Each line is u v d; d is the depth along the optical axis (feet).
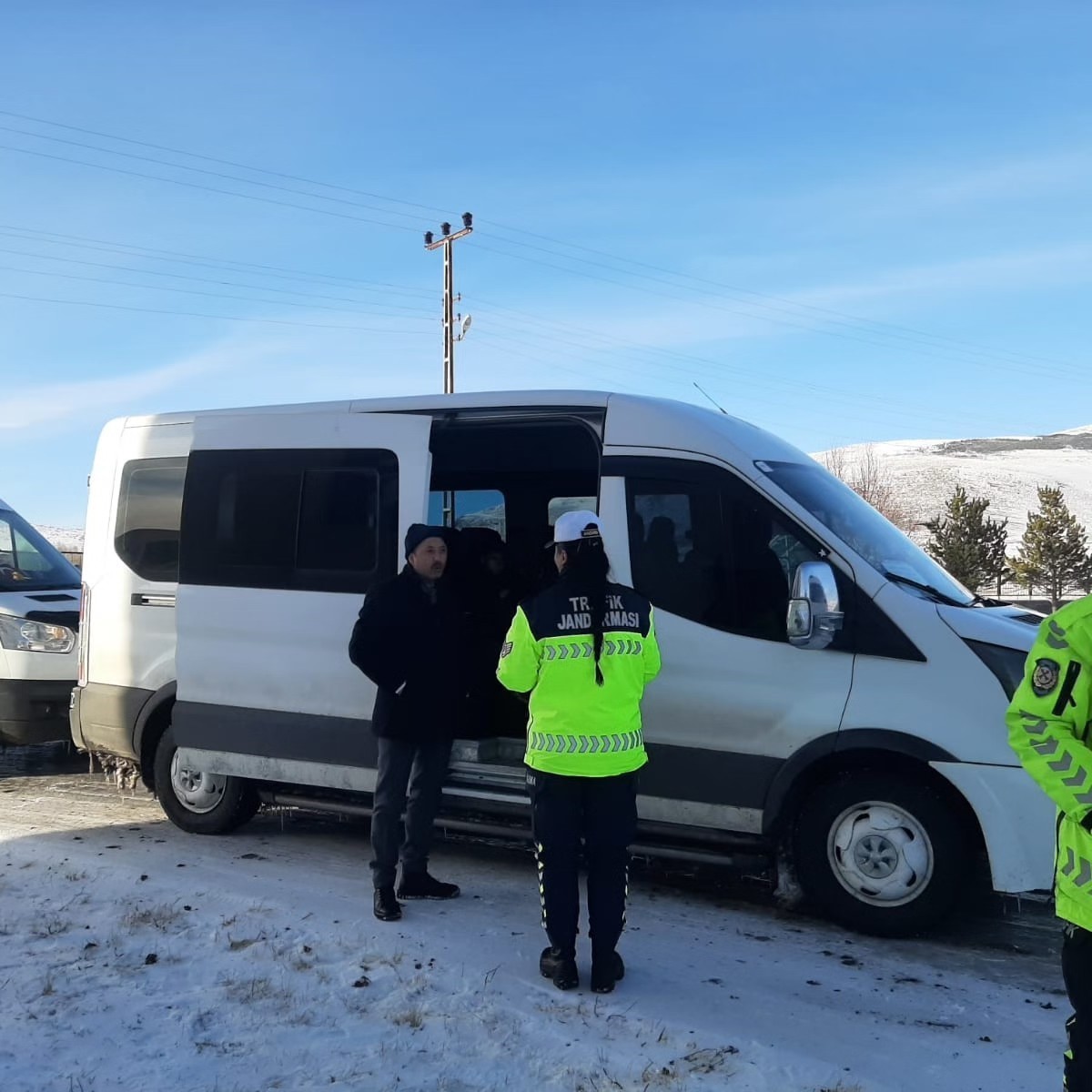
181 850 21.08
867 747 16.24
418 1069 12.15
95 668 23.09
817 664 16.67
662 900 18.52
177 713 21.54
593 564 14.47
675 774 17.58
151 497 22.59
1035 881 15.38
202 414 21.97
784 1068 12.20
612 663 14.24
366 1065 12.24
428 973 14.76
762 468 17.72
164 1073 12.05
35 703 28.30
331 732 19.94
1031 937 16.88
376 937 16.12
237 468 21.29
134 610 22.61
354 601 19.83
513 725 21.98
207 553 21.38
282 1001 13.88
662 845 17.95
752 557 17.33
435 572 17.40
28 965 15.03
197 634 21.34
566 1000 14.01
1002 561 151.43
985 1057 12.78
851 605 16.60
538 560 23.15
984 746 15.64
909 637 16.24
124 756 22.94
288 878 19.22
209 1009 13.65
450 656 17.63
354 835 22.56
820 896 16.85
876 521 18.99
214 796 22.08
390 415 19.99
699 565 17.62
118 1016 13.42
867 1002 14.32
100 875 19.21
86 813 24.29
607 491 18.34
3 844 21.43
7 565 30.73
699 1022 13.44
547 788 14.32
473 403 19.90
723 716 17.24
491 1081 11.89
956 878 16.02
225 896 17.94
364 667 16.99
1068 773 8.73
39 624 28.55
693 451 17.90
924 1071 12.37
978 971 15.48
